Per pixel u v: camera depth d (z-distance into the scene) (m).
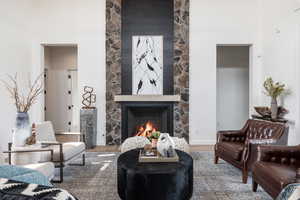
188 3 5.58
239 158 3.17
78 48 5.61
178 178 2.21
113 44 5.59
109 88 5.57
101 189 2.89
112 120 5.58
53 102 7.52
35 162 2.99
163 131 5.70
